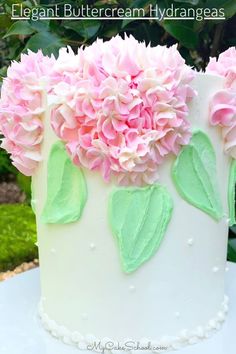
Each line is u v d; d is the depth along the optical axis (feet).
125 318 1.53
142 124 1.39
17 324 1.69
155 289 1.52
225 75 1.53
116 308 1.52
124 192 1.45
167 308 1.54
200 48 2.55
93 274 1.52
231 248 2.45
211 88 1.49
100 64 1.42
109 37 2.42
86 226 1.50
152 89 1.38
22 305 1.81
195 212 1.53
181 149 1.48
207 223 1.57
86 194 1.48
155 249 1.50
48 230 1.59
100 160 1.42
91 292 1.53
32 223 3.69
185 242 1.53
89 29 2.33
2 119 1.55
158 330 1.54
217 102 1.50
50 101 1.43
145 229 1.48
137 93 1.38
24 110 1.50
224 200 1.62
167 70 1.39
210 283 1.62
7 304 1.82
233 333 1.63
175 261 1.53
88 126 1.40
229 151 1.57
